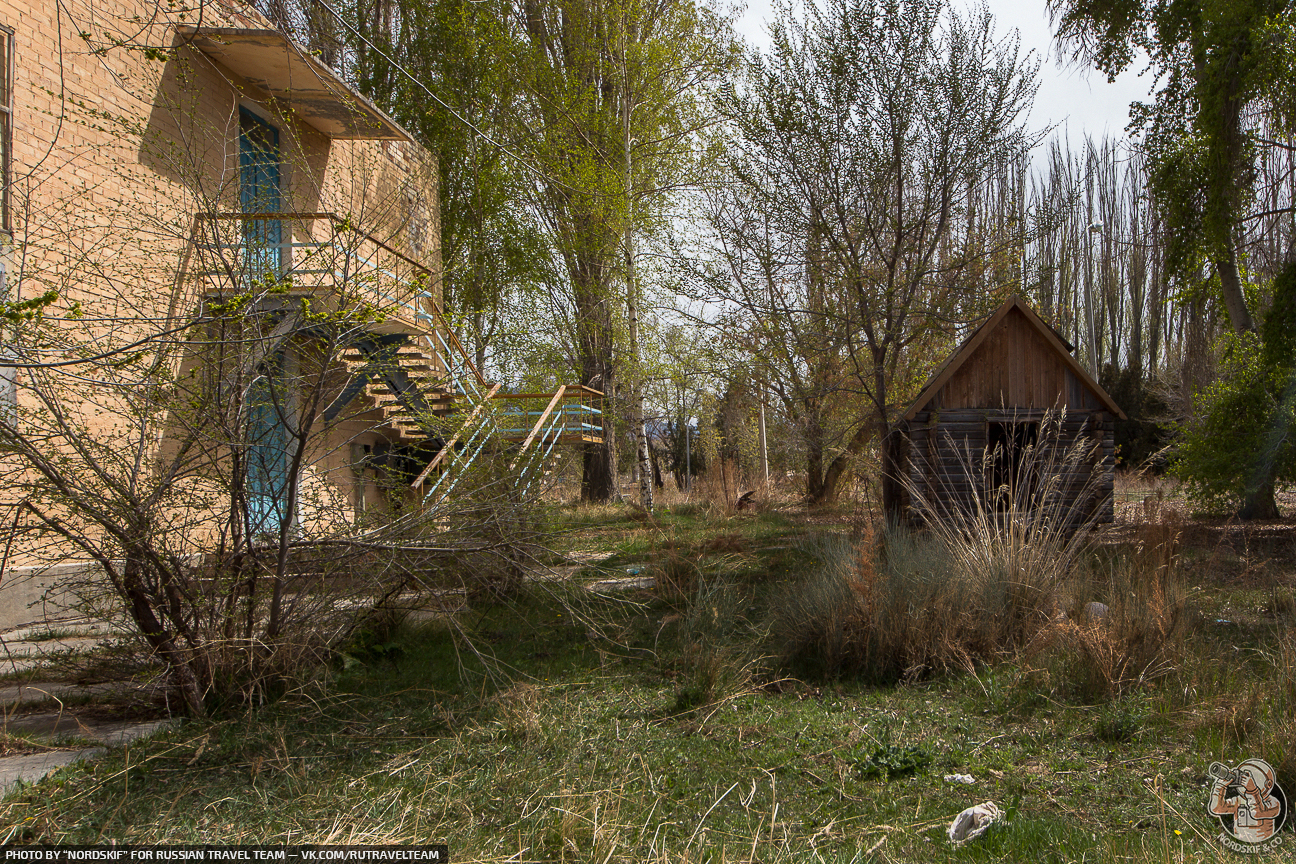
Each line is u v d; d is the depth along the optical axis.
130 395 5.23
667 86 20.44
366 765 4.55
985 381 12.42
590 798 4.02
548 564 7.39
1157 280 36.25
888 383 14.76
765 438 24.81
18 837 3.58
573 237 20.86
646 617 8.07
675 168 20.06
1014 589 7.06
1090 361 39.66
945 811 3.98
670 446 35.75
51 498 5.06
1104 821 3.80
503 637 7.67
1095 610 6.59
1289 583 8.40
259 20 10.02
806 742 4.96
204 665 5.54
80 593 5.55
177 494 5.47
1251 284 17.02
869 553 7.17
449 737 5.01
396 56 19.84
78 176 9.09
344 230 5.98
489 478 7.14
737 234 15.06
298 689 5.64
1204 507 14.69
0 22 8.42
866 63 13.13
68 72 9.16
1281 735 4.24
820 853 3.56
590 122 20.03
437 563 6.46
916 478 12.34
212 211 5.64
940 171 13.30
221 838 3.60
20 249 6.07
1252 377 13.80
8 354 4.55
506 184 20.19
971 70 13.02
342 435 10.02
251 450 5.76
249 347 5.39
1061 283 34.94
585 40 20.31
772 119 13.59
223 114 11.61
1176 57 15.05
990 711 5.46
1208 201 14.34
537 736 4.98
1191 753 4.54
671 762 4.66
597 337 21.62
